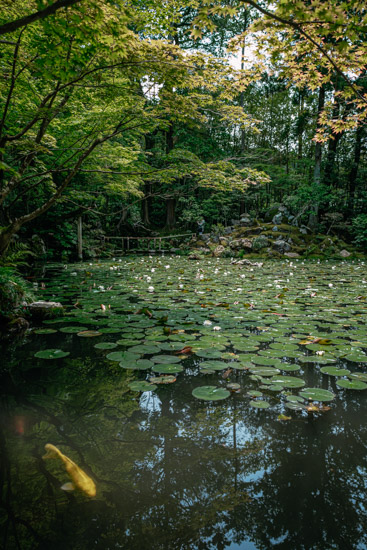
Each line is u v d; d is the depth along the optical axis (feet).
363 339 9.64
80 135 19.98
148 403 6.08
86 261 39.17
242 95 66.59
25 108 14.99
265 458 4.49
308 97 58.54
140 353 8.46
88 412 5.74
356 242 52.80
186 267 32.37
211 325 11.18
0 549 3.04
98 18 6.83
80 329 10.81
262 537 3.19
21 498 3.73
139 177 20.70
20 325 11.19
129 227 64.90
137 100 14.88
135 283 21.06
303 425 5.36
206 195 71.05
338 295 16.96
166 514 3.52
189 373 7.40
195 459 4.46
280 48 10.14
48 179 22.95
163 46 10.75
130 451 4.61
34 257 37.42
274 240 51.29
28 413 5.68
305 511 3.59
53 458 4.44
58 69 8.97
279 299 15.78
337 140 59.72
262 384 6.85
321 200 51.85
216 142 62.59
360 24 5.81
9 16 10.43
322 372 7.56
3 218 21.48
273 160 70.33
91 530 3.31
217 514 3.54
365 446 4.79
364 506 3.63
